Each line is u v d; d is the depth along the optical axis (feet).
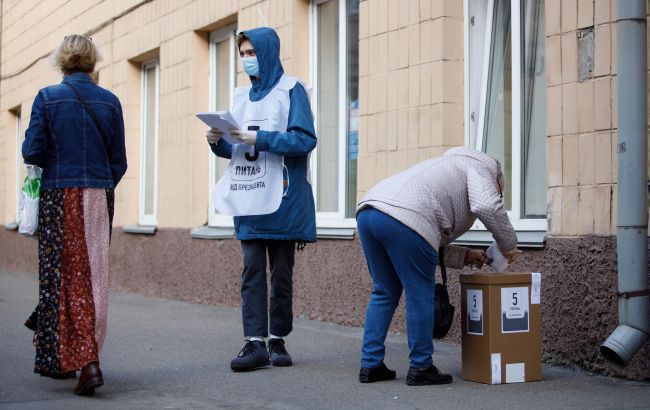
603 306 20.25
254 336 21.36
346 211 30.32
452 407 17.13
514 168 23.90
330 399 18.06
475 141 25.16
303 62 31.89
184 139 38.81
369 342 19.56
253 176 20.92
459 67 25.09
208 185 38.29
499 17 24.88
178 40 39.42
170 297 39.37
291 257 21.66
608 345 18.74
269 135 20.47
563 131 21.20
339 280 28.96
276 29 32.58
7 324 30.37
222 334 27.76
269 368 21.62
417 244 18.21
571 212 21.02
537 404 17.29
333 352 23.93
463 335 19.57
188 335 27.58
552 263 21.45
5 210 64.64
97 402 18.03
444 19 24.93
